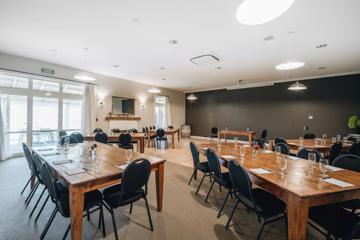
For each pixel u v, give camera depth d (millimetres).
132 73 6484
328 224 1496
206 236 1896
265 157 2598
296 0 2320
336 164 2318
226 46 3904
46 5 2561
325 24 2943
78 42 3830
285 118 7371
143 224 2092
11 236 1852
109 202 1829
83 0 2445
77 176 1721
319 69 5699
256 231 1983
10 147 4961
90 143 3678
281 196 1537
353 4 2404
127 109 8031
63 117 5898
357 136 5320
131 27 3154
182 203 2617
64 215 1641
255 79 7305
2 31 3369
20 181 3311
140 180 1912
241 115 8648
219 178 2445
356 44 3738
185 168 4340
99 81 6680
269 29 3145
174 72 6242
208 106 9891
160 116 9422
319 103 6598
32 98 5258
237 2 2436
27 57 4875
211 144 3707
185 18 2844
